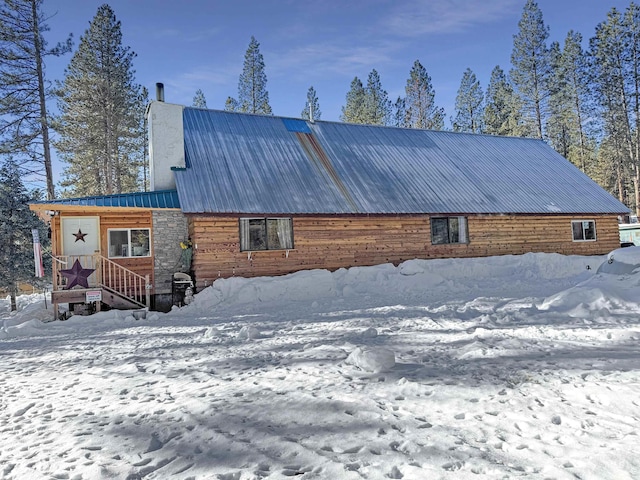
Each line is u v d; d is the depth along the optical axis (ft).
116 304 38.42
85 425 11.12
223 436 9.62
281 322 28.19
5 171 60.75
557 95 128.57
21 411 12.73
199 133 53.57
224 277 43.65
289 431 9.72
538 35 127.44
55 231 41.65
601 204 62.49
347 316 29.01
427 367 14.48
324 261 47.83
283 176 49.78
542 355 14.99
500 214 53.93
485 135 77.30
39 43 70.95
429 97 149.18
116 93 97.60
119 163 109.29
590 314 21.94
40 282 61.98
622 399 10.29
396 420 9.98
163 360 18.71
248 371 15.56
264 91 144.87
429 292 41.19
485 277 49.06
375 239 50.26
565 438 8.53
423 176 57.72
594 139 144.77
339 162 55.72
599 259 53.93
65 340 26.89
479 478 7.11
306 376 14.23
